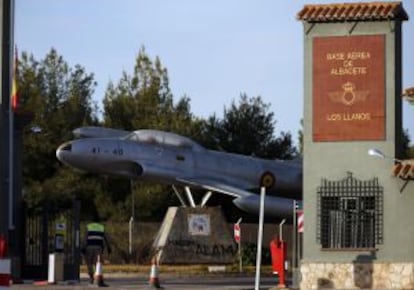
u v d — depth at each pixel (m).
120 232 59.38
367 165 31.84
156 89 84.31
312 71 32.19
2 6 35.94
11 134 36.06
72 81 85.56
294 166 69.00
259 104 90.56
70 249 36.88
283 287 33.09
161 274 47.44
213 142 87.12
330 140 32.06
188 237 54.47
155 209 75.75
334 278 31.92
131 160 60.53
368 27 31.88
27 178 79.56
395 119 31.77
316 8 32.19
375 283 31.62
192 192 73.94
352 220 31.91
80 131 64.06
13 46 36.34
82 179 77.88
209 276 46.31
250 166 66.25
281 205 60.16
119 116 83.81
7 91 35.81
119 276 45.62
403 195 31.59
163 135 62.59
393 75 31.70
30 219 37.88
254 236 63.12
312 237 32.19
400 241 31.58
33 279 37.06
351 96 31.94
